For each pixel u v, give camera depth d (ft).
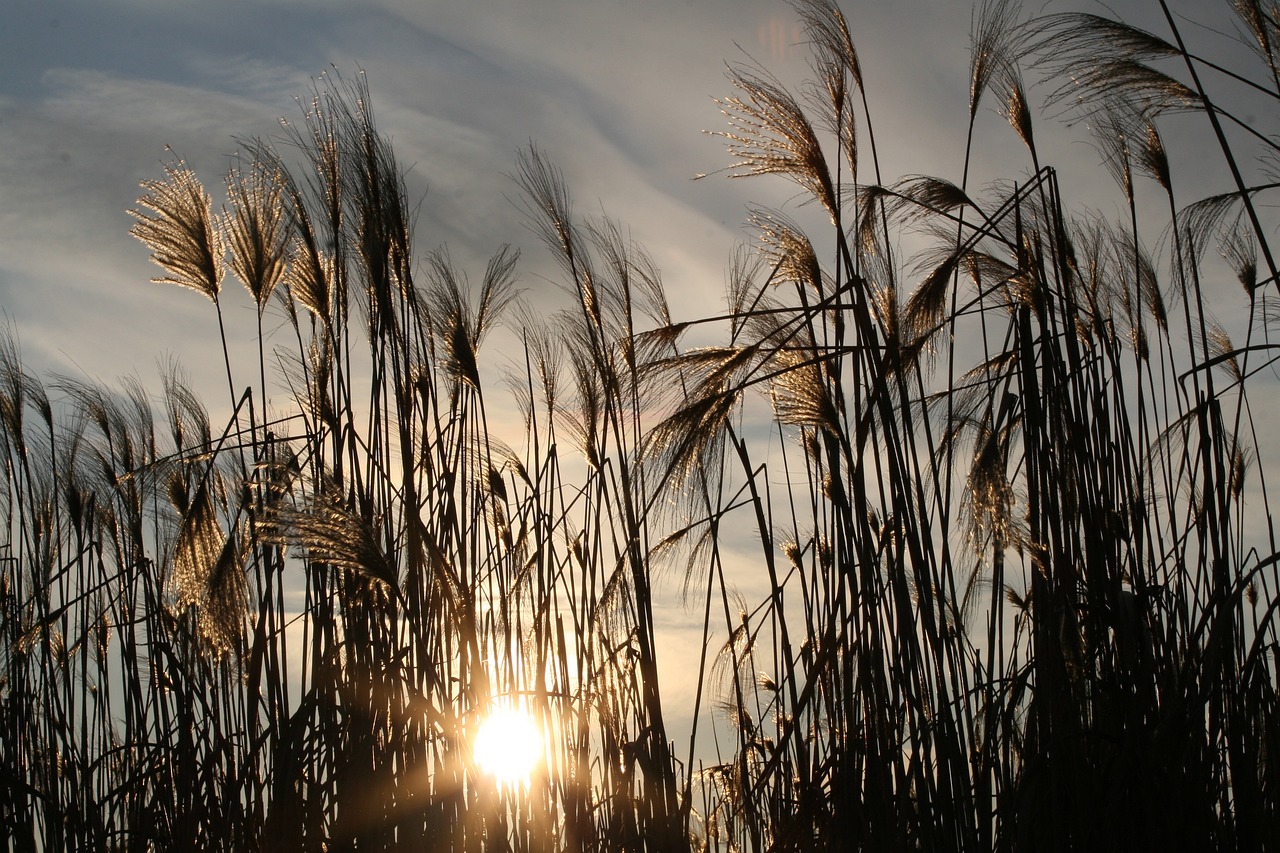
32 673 11.98
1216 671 9.77
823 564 10.73
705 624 10.73
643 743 10.59
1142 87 10.38
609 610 11.28
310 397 10.83
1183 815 9.77
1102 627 10.10
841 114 10.61
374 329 10.43
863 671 10.22
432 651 10.31
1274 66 10.05
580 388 11.35
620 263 11.35
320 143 10.50
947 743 10.01
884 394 10.11
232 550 10.25
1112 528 10.31
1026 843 9.87
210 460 10.71
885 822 10.05
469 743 10.12
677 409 10.12
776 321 10.74
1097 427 10.42
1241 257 11.37
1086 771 9.94
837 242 10.29
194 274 11.01
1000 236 10.37
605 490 11.16
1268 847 9.84
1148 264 11.66
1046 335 10.22
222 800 10.66
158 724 11.35
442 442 10.77
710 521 10.85
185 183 11.07
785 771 10.80
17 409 12.68
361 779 10.19
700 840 11.77
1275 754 9.91
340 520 9.46
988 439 10.16
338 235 10.50
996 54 10.63
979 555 10.50
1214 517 10.21
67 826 11.55
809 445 11.02
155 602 11.98
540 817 10.68
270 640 10.58
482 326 11.34
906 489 10.11
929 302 10.33
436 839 10.21
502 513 11.74
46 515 12.71
